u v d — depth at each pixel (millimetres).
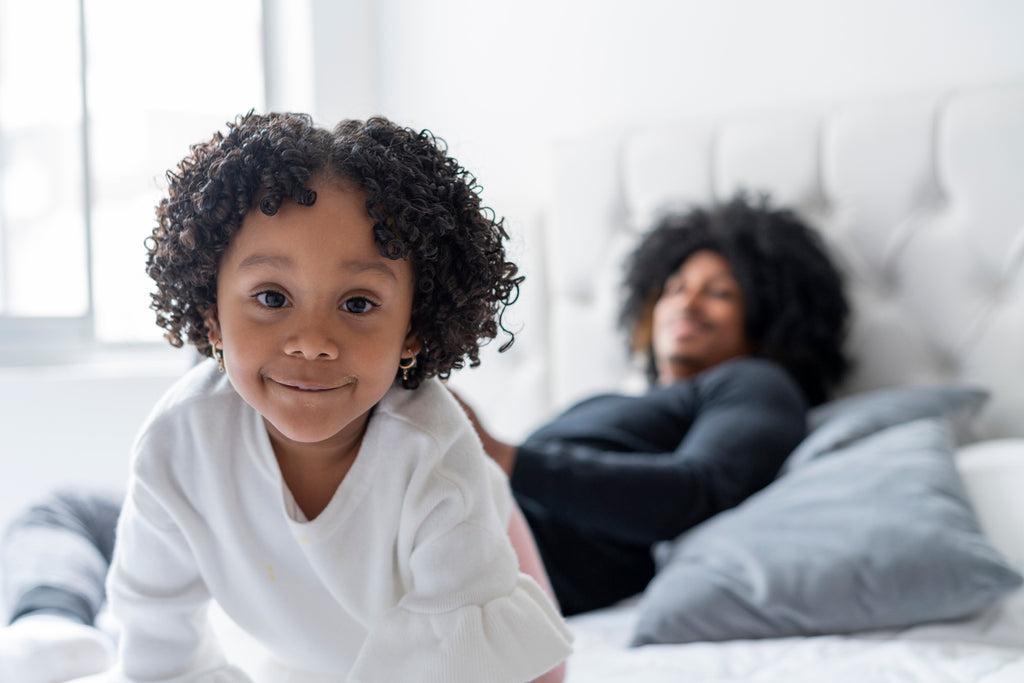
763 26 1950
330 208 611
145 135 2326
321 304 610
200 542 711
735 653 950
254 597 734
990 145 1550
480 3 2432
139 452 698
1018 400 1515
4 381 1781
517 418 2107
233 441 698
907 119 1645
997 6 1665
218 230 630
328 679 761
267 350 609
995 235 1545
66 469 1850
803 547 1040
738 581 1039
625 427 1423
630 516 1180
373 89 2654
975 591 949
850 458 1186
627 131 2002
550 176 2074
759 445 1302
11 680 730
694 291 1650
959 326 1575
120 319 2258
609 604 1293
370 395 629
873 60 1808
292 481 707
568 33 2266
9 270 2053
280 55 2590
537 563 888
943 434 1203
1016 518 1086
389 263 626
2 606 1210
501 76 2395
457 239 672
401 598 707
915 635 965
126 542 729
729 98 2002
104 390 1908
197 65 2432
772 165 1793
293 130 637
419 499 675
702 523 1229
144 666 730
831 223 1716
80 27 2119
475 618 657
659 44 2107
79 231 2133
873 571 984
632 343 1834
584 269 2010
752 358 1636
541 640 679
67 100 2115
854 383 1664
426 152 677
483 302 701
